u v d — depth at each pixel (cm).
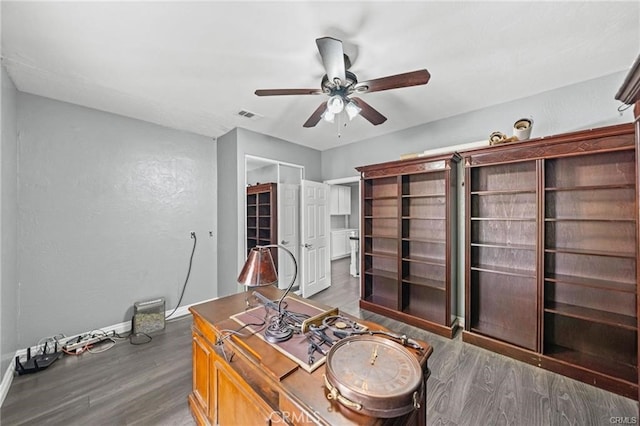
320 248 459
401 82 184
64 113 274
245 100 279
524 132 241
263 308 174
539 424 170
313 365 109
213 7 154
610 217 219
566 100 252
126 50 193
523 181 261
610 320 202
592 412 179
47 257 264
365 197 375
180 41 184
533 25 172
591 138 207
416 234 344
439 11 160
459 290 310
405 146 375
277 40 185
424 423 117
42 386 210
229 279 372
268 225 428
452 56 206
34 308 257
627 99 126
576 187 220
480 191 278
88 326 288
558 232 241
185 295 367
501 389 203
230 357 137
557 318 245
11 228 228
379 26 172
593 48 196
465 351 259
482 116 303
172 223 355
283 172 436
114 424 173
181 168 364
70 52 194
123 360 247
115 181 308
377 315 348
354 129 378
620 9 157
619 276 216
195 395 177
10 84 228
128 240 317
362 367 98
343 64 167
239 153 364
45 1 146
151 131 337
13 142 234
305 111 310
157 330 312
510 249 269
